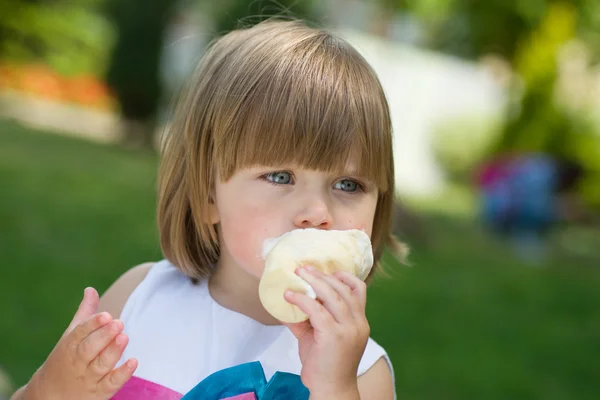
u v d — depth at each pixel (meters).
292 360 1.62
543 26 13.77
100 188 9.26
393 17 15.12
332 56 1.65
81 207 8.04
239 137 1.55
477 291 7.16
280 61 1.61
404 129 16.19
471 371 4.85
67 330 1.48
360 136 1.55
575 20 13.59
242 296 1.68
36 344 4.26
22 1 18.55
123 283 1.87
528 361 5.24
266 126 1.52
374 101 1.62
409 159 16.31
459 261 8.45
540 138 14.27
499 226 10.65
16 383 3.67
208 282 1.77
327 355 1.35
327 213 1.50
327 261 1.43
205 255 1.77
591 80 14.64
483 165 13.52
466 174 16.25
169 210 1.82
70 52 19.52
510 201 10.57
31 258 5.95
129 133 15.43
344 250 1.46
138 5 14.77
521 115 14.48
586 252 10.50
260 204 1.52
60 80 18.97
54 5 19.19
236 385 1.57
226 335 1.65
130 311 1.76
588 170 13.84
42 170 9.84
